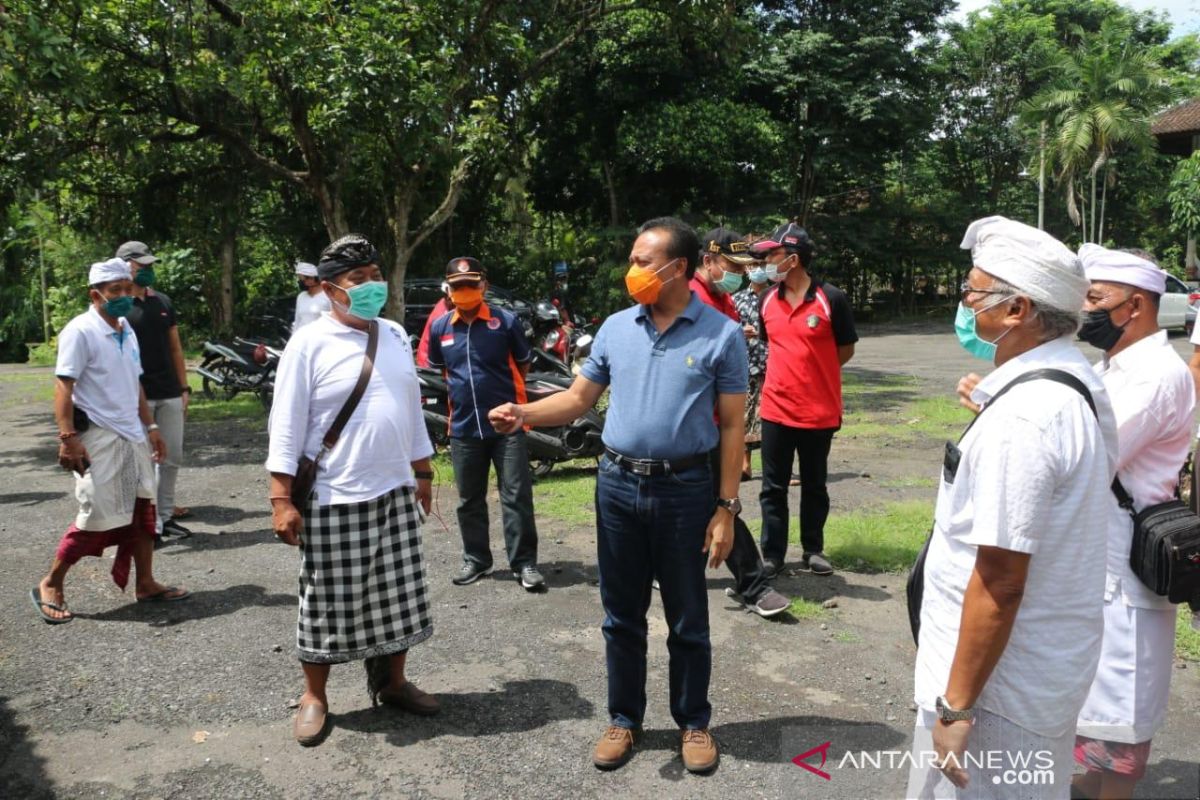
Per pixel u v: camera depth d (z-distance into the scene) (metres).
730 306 4.55
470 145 11.70
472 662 3.95
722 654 3.98
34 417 11.27
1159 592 2.22
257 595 4.77
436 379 7.75
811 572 5.00
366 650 3.28
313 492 3.22
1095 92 26.98
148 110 11.16
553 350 10.24
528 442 7.18
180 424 5.77
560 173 23.09
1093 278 2.48
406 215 12.52
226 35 10.44
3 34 7.96
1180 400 2.36
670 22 15.19
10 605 4.60
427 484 3.58
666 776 3.03
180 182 15.11
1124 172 31.12
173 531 5.86
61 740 3.27
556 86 20.36
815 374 4.68
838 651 4.01
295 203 19.42
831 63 24.31
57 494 7.12
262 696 3.62
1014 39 30.03
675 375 2.93
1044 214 31.58
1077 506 1.74
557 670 3.87
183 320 21.09
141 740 3.28
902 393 11.93
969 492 1.81
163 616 4.46
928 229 29.95
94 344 4.28
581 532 5.94
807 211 26.69
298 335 3.23
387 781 3.01
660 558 3.03
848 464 7.77
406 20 10.52
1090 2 34.50
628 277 2.89
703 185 23.73
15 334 25.73
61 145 10.46
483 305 4.94
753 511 6.32
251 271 21.72
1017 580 1.70
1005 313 1.85
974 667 1.73
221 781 3.01
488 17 11.64
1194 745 3.09
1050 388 1.74
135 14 9.95
